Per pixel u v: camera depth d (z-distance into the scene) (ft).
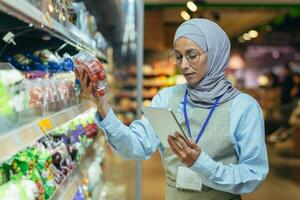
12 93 3.86
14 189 4.10
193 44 5.42
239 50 60.34
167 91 6.30
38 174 5.04
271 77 45.32
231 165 5.26
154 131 5.71
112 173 16.83
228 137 5.46
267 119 39.04
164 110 4.74
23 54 6.35
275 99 42.06
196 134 5.62
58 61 6.84
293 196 17.38
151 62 47.70
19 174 4.60
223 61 5.65
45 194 5.04
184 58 5.52
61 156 6.16
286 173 21.81
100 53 10.36
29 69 5.86
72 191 6.11
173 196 5.84
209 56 5.51
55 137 6.64
